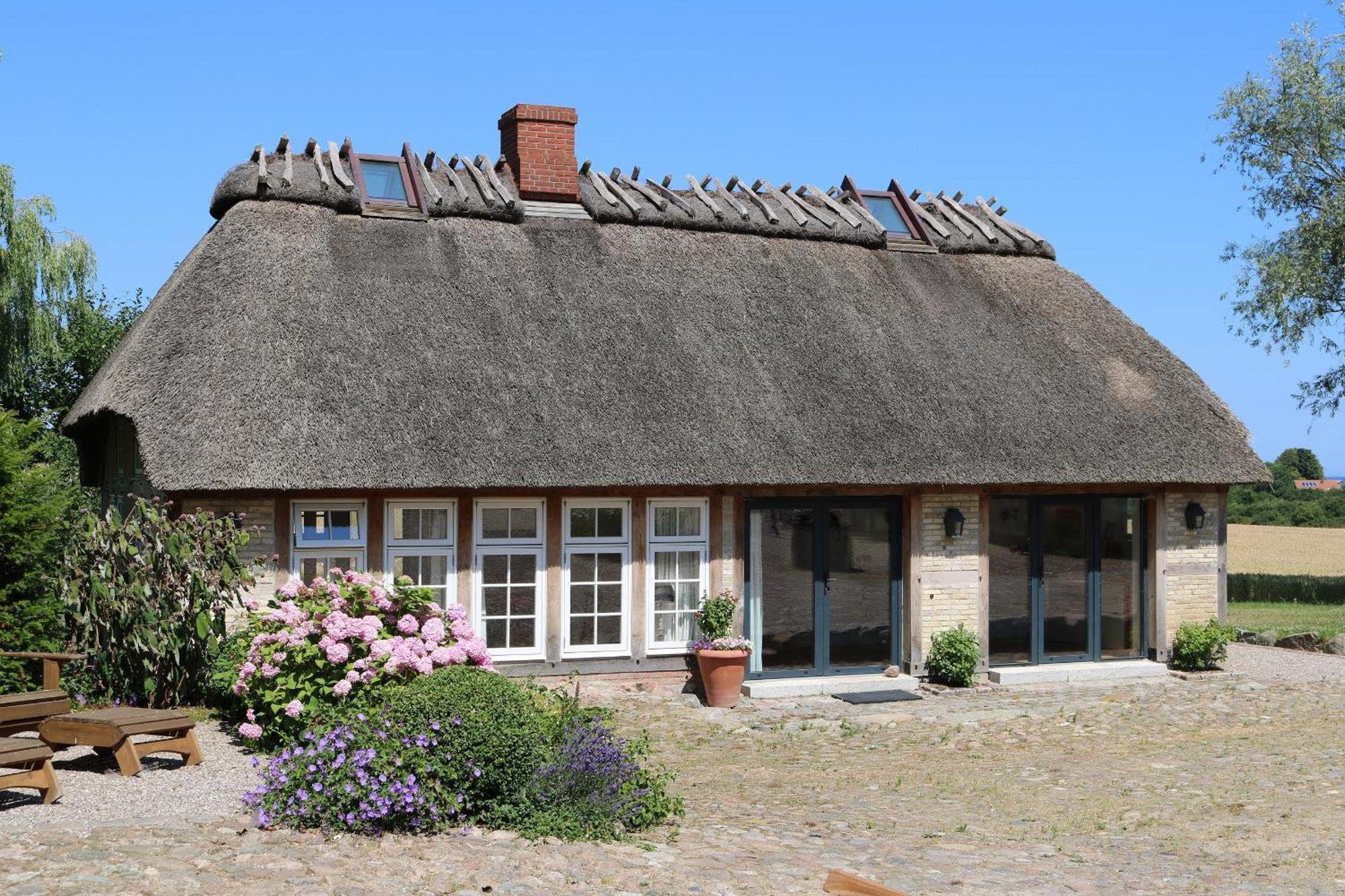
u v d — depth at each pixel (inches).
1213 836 374.6
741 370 614.5
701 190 743.7
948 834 370.6
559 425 555.5
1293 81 1056.2
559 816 332.5
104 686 479.8
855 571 636.1
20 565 495.2
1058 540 678.5
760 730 535.8
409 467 517.7
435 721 332.8
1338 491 2274.9
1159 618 687.1
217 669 455.5
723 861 314.8
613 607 590.2
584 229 670.5
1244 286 1082.7
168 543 446.9
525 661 572.7
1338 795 428.1
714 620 584.1
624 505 591.2
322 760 324.2
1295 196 1071.6
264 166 626.8
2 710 372.8
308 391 523.5
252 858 281.7
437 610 448.5
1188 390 701.9
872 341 658.8
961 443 619.2
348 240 610.2
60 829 296.8
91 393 601.9
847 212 752.3
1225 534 706.2
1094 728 549.0
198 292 554.9
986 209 812.6
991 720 563.5
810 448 588.4
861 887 280.5
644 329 617.3
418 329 573.0
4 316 1016.2
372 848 300.2
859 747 507.5
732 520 605.9
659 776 403.2
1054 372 681.0
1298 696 629.6
